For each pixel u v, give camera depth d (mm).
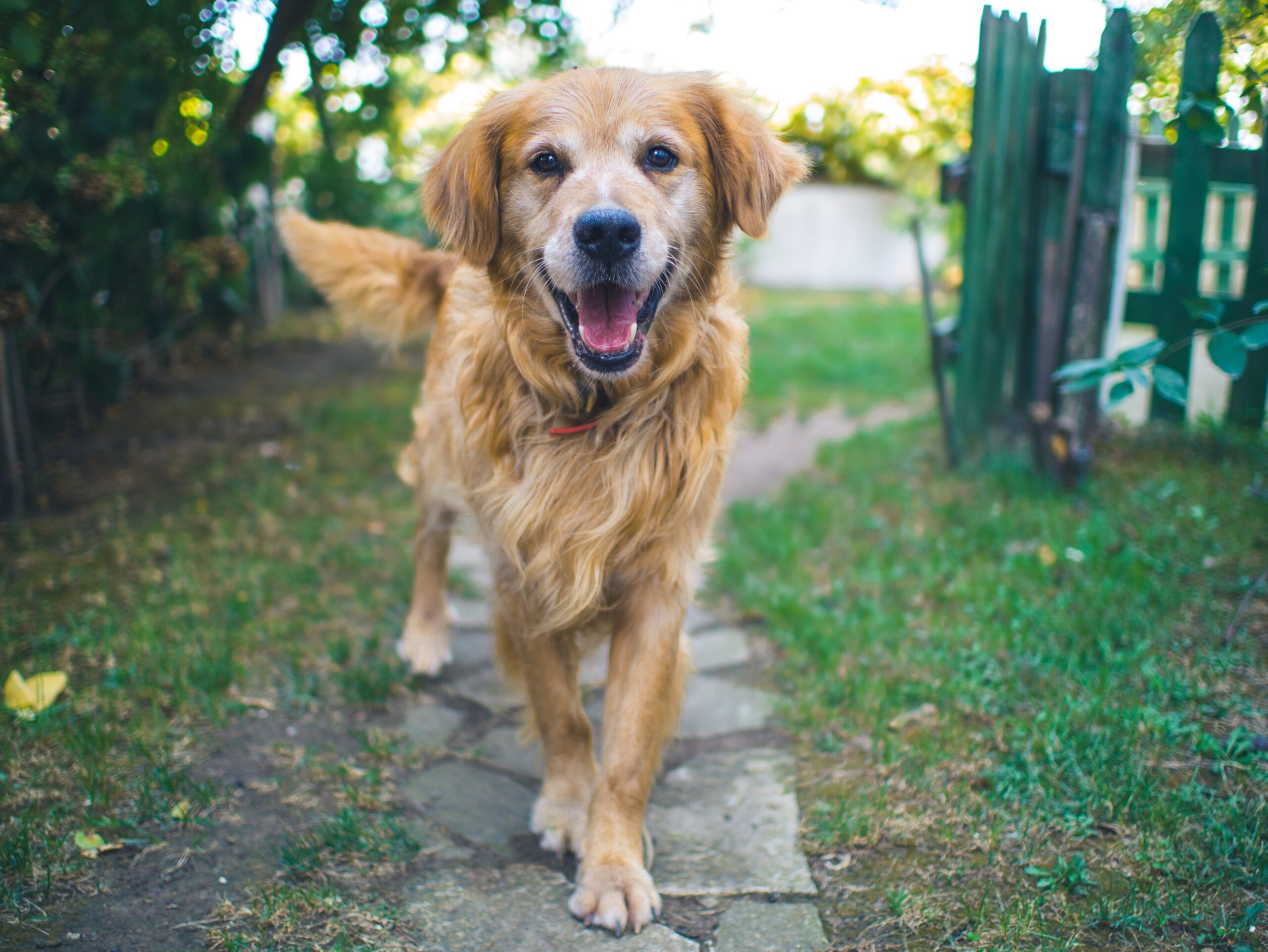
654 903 2031
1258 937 1781
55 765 2387
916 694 2779
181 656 2939
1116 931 1843
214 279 6188
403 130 9289
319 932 1922
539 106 2281
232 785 2396
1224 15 3779
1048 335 4285
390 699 2928
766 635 3410
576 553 2266
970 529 3945
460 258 2494
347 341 8344
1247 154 4133
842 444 5555
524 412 2328
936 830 2209
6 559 3615
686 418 2311
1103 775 2260
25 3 3252
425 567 3174
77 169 3914
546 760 2412
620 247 2057
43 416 5312
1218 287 5672
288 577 3605
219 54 4582
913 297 15703
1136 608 3035
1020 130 4457
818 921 1973
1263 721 2428
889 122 7949
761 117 2518
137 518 4125
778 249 18656
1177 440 4496
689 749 2750
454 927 1977
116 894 1992
